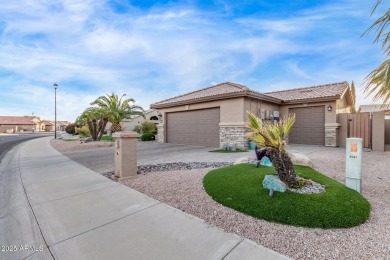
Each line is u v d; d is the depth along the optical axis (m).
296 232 2.97
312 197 3.64
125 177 5.98
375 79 3.31
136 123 33.91
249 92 11.35
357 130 12.13
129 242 2.85
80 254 2.62
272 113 13.99
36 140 25.12
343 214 3.19
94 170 7.42
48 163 8.97
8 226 3.41
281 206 3.48
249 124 4.55
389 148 12.10
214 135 13.62
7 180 6.26
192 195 4.52
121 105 21.00
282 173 4.14
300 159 6.34
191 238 2.90
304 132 14.14
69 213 3.81
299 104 14.09
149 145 15.66
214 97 12.59
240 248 2.64
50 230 3.23
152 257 2.51
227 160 8.52
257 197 3.87
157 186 5.21
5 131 64.56
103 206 4.10
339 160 7.99
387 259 2.36
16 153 12.81
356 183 4.23
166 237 2.95
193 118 15.11
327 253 2.50
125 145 6.02
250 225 3.21
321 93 13.91
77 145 15.37
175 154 10.75
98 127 19.52
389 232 2.91
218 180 5.03
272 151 4.20
